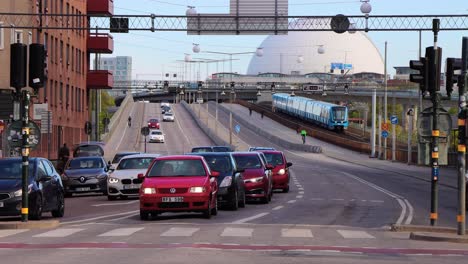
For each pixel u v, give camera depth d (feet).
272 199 125.49
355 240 65.10
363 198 130.21
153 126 444.55
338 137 398.62
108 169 139.95
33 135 78.59
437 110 74.28
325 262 49.62
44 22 219.61
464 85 67.21
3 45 194.18
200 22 155.84
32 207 81.61
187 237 64.23
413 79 74.18
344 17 150.71
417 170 252.01
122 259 49.47
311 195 136.87
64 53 253.44
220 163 100.01
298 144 379.35
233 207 98.22
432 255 55.52
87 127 262.88
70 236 65.51
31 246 57.67
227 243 60.23
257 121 522.47
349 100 512.63
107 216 91.09
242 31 156.66
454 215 98.07
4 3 197.36
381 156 332.19
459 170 67.62
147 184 82.94
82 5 283.18
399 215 96.53
